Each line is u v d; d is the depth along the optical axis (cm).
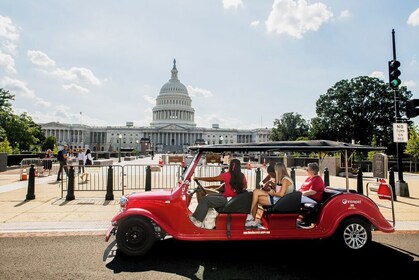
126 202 661
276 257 647
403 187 1450
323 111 6606
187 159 3212
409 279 536
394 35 1440
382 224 676
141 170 3142
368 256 654
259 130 16125
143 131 15550
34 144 7662
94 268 571
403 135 1424
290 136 9794
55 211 1062
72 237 775
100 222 911
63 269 564
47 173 2627
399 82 1428
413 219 984
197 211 657
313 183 764
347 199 673
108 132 15812
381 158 2003
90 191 1532
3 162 2862
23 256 633
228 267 587
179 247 706
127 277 532
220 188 791
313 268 587
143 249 627
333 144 732
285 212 649
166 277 535
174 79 16875
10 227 848
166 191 702
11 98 6538
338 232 672
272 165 876
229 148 700
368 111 6203
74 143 14950
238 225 643
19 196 1367
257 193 662
